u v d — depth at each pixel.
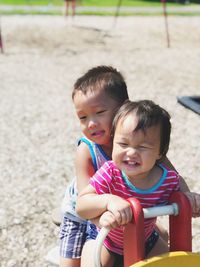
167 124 1.70
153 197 1.75
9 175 3.89
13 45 10.22
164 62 8.66
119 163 1.69
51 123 5.25
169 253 1.62
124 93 1.91
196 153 4.32
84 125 1.88
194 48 10.20
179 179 1.90
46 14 15.83
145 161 1.65
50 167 4.04
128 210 1.59
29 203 3.38
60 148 4.50
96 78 1.87
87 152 1.93
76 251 2.17
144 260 1.58
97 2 19.92
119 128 1.67
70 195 2.19
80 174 1.94
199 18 16.17
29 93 6.57
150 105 1.68
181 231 1.68
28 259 2.74
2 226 3.08
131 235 1.61
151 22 14.54
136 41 10.96
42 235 2.98
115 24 13.83
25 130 5.03
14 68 8.15
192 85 6.96
